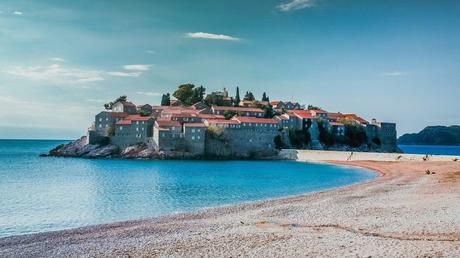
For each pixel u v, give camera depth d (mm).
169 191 60812
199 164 131875
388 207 39219
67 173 96625
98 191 61000
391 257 21750
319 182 73875
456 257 21406
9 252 25797
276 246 24984
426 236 26656
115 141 160000
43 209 44438
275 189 62906
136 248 25734
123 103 189500
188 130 154000
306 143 184750
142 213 41594
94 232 31547
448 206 38219
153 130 156750
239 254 23438
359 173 94438
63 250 25953
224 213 39406
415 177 73812
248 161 149500
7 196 55406
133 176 88625
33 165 123750
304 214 37062
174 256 23547
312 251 23531
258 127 171500
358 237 26812
